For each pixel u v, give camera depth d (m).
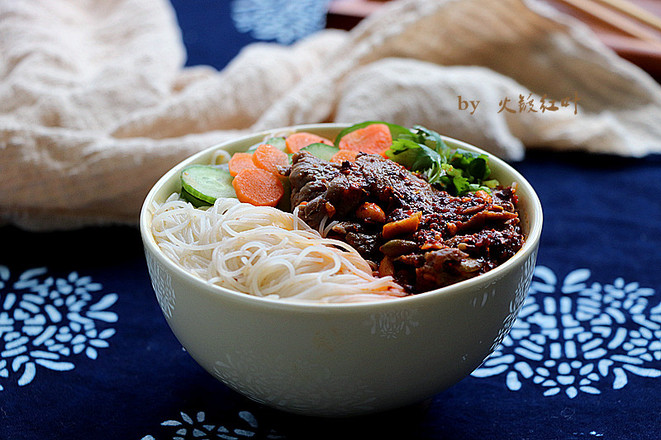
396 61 0.75
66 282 0.61
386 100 0.71
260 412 0.52
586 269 0.63
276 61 0.77
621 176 0.73
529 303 0.60
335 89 0.74
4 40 0.79
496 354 0.56
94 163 0.63
